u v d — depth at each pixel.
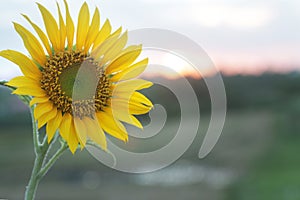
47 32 0.86
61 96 0.86
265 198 6.07
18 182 5.88
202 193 6.32
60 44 0.87
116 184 6.48
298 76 9.73
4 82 0.84
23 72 0.85
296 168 7.15
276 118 9.34
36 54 0.86
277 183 6.51
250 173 7.00
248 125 9.09
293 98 9.79
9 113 5.71
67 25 0.87
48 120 0.85
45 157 0.86
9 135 6.14
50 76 0.86
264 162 7.44
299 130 8.90
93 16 0.87
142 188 6.39
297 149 7.78
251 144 8.27
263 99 9.42
